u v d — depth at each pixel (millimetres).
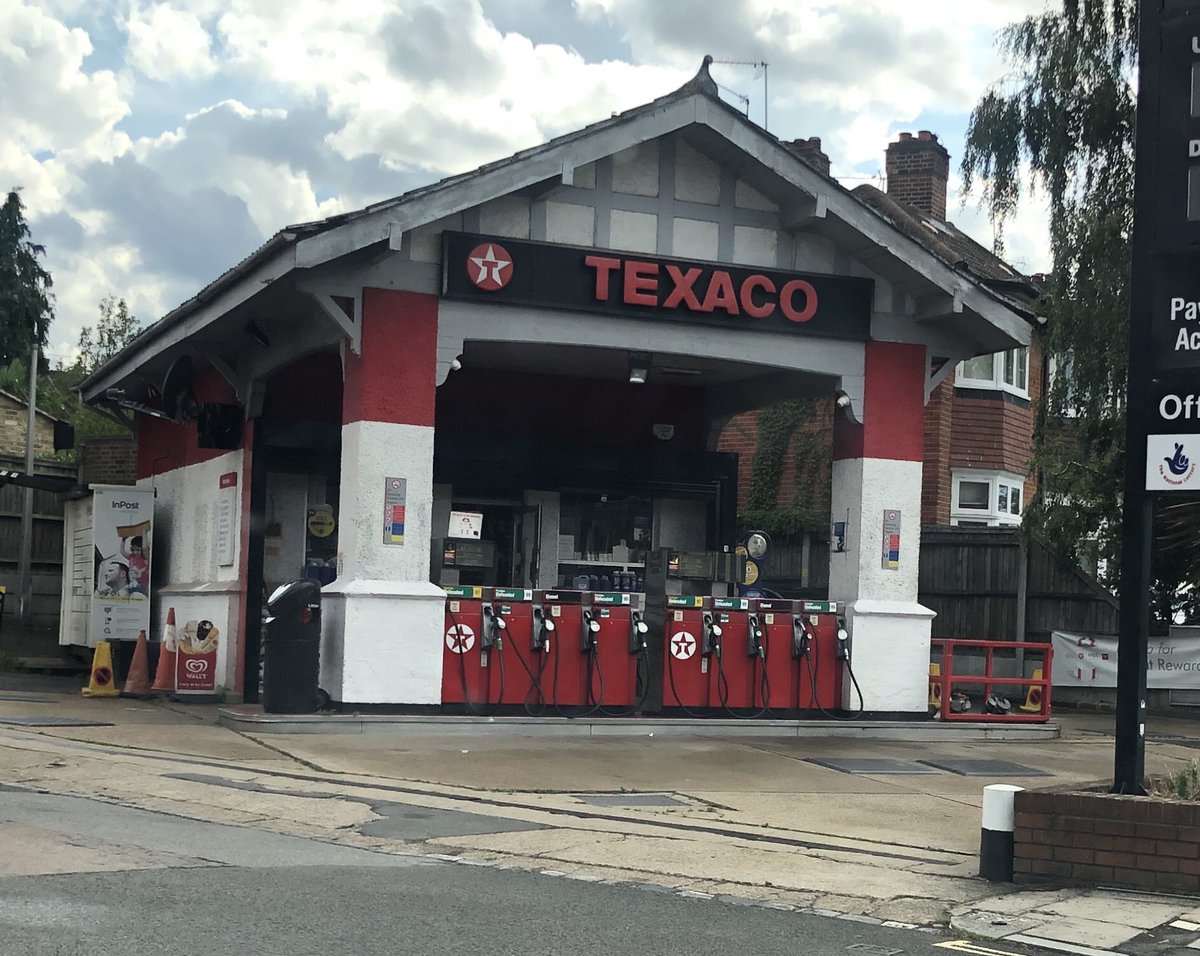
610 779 11633
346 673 13875
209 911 6285
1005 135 21375
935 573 23000
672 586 17969
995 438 25781
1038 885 7863
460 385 18375
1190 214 8359
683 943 6234
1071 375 20891
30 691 17391
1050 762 14039
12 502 26047
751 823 9797
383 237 13586
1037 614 22078
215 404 17234
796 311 15625
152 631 20312
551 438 18844
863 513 15953
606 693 14898
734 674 15422
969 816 10539
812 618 15750
